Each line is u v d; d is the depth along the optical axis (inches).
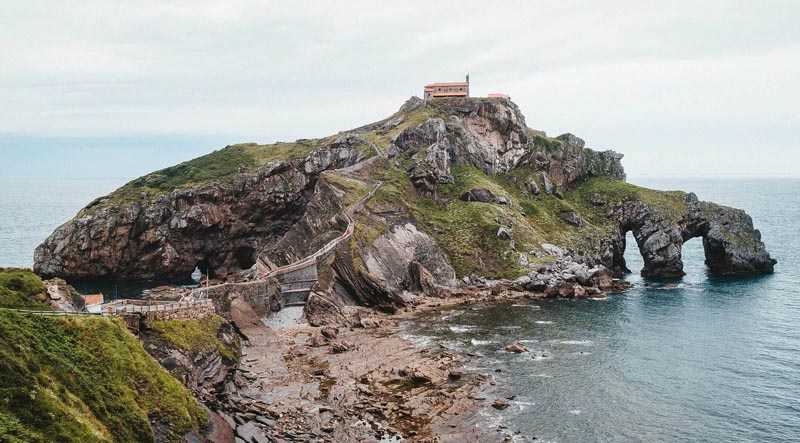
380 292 4606.3
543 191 7381.9
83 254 5684.1
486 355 3351.4
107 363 1699.1
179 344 2253.9
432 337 3759.8
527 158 7785.4
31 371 1423.5
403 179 6466.5
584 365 3191.4
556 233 6456.7
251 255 6584.6
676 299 5078.7
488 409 2551.7
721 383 2942.9
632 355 3390.7
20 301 1935.3
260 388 2691.9
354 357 3270.2
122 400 1619.1
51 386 1417.3
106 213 5841.5
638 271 7057.1
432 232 5871.1
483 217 6136.8
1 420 1219.9
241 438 1920.5
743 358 3348.9
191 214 6072.8
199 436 1750.7
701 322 4207.7
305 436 2146.9
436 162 6786.4
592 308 4692.4
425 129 7194.9
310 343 3582.7
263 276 4539.9
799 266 6889.8
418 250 5433.1
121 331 1873.8
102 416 1510.8
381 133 7440.9
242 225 6427.2
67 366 1556.3
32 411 1299.2
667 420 2496.3
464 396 2677.2
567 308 4694.9
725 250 6466.5
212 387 2311.8
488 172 7475.4
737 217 6791.3
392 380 2881.4
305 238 5531.5
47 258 5664.4
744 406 2657.5
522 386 2847.0
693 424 2464.3
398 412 2475.4
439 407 2536.9
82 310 2226.9
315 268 4783.5
